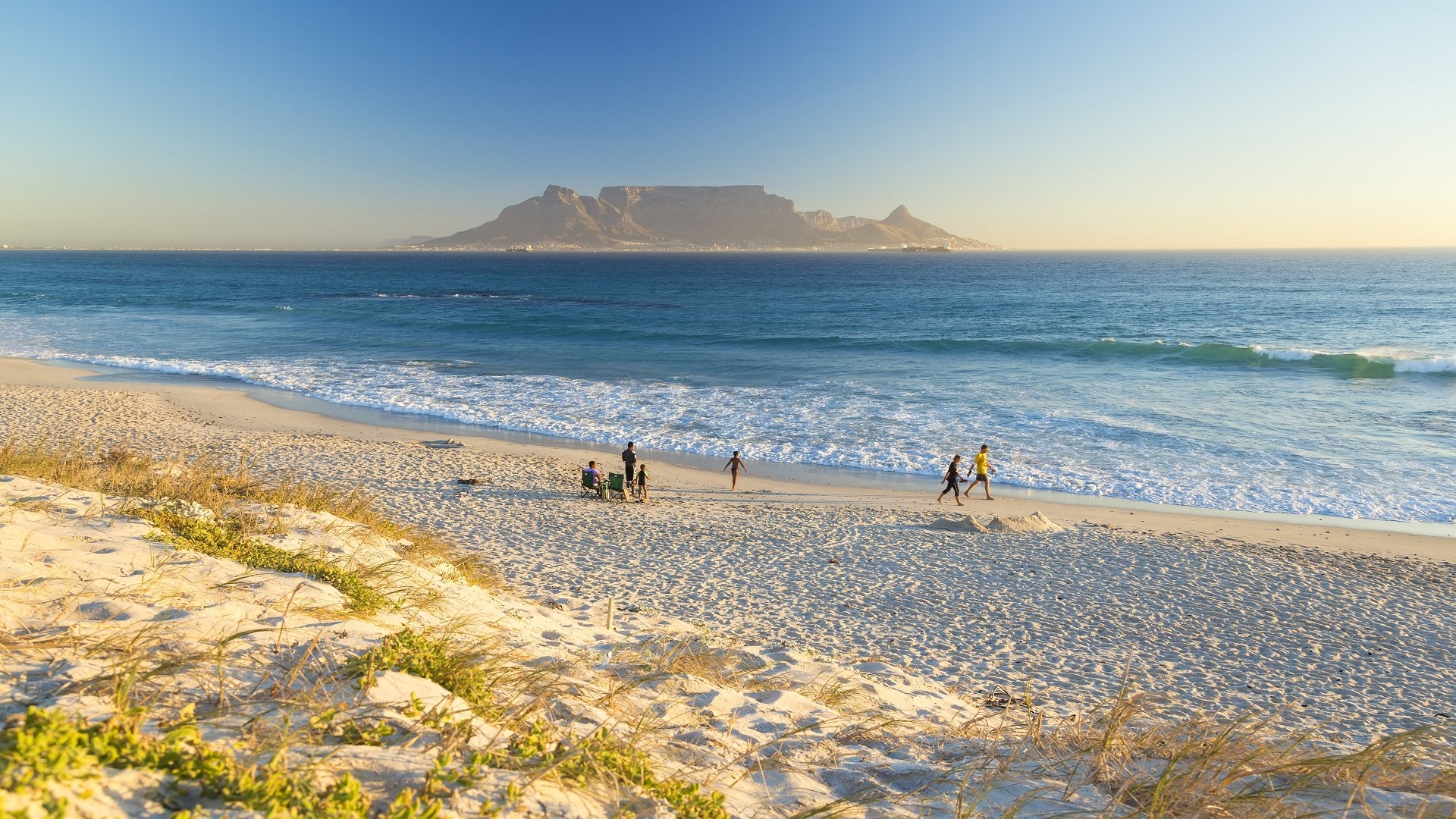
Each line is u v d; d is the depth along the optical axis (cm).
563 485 1961
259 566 622
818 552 1465
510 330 5800
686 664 654
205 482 969
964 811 387
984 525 1661
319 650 406
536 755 340
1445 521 1750
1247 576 1374
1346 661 1020
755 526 1652
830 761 460
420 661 413
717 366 4044
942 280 14762
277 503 989
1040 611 1180
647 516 1702
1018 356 4306
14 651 338
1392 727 786
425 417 2862
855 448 2430
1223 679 933
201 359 4172
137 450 2017
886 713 608
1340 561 1459
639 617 959
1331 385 3300
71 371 3644
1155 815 383
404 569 769
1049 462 2256
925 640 1031
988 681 873
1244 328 5956
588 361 4256
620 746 382
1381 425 2594
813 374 3778
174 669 342
